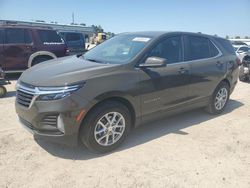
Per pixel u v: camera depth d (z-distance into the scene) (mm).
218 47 6090
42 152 4145
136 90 4277
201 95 5586
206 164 4008
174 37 5133
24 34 10062
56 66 4348
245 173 3836
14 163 3816
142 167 3854
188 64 5164
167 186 3457
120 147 4410
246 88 9797
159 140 4730
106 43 5398
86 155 4117
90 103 3803
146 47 4578
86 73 3898
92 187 3377
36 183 3404
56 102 3654
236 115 6301
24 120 4035
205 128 5383
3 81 7375
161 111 4805
